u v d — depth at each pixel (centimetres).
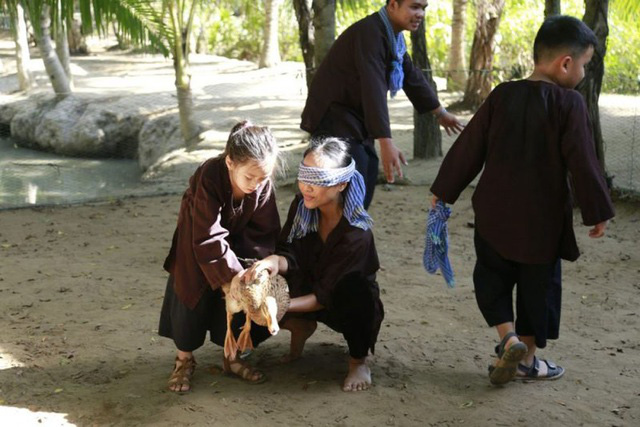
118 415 387
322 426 374
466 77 1488
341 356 456
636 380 423
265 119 1354
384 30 467
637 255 636
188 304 391
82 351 467
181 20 1222
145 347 474
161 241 712
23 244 704
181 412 385
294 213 399
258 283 365
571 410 389
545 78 394
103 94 1606
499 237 397
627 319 512
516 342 387
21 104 1600
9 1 1027
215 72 1884
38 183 1170
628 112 1168
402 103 1435
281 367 440
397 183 896
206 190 375
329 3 821
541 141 386
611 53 1458
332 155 380
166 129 1336
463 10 1558
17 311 535
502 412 387
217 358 456
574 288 570
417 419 381
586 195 379
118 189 1087
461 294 564
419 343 475
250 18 2308
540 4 1669
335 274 391
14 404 399
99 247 693
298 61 2236
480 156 404
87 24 1012
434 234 421
